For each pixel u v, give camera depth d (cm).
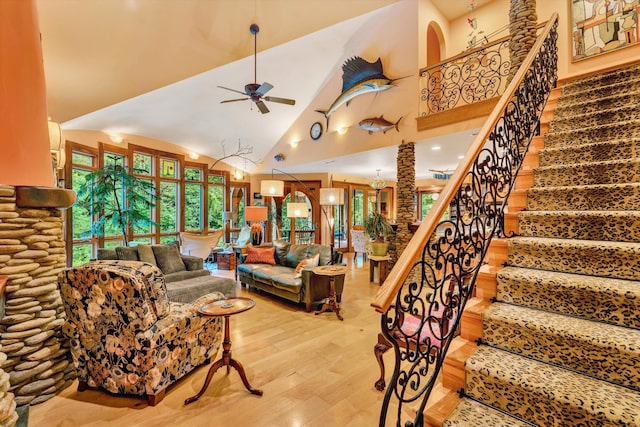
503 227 203
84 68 367
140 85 421
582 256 162
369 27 571
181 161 758
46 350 216
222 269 690
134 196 566
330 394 220
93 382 221
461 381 142
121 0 326
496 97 418
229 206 876
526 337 142
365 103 601
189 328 237
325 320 371
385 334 114
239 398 216
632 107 233
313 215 939
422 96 520
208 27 396
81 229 555
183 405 208
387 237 590
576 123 260
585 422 109
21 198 207
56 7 304
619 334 127
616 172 198
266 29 438
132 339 204
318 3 454
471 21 619
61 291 212
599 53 432
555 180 223
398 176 545
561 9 481
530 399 121
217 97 579
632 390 116
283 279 426
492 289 173
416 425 130
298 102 702
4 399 119
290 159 787
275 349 292
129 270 199
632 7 408
